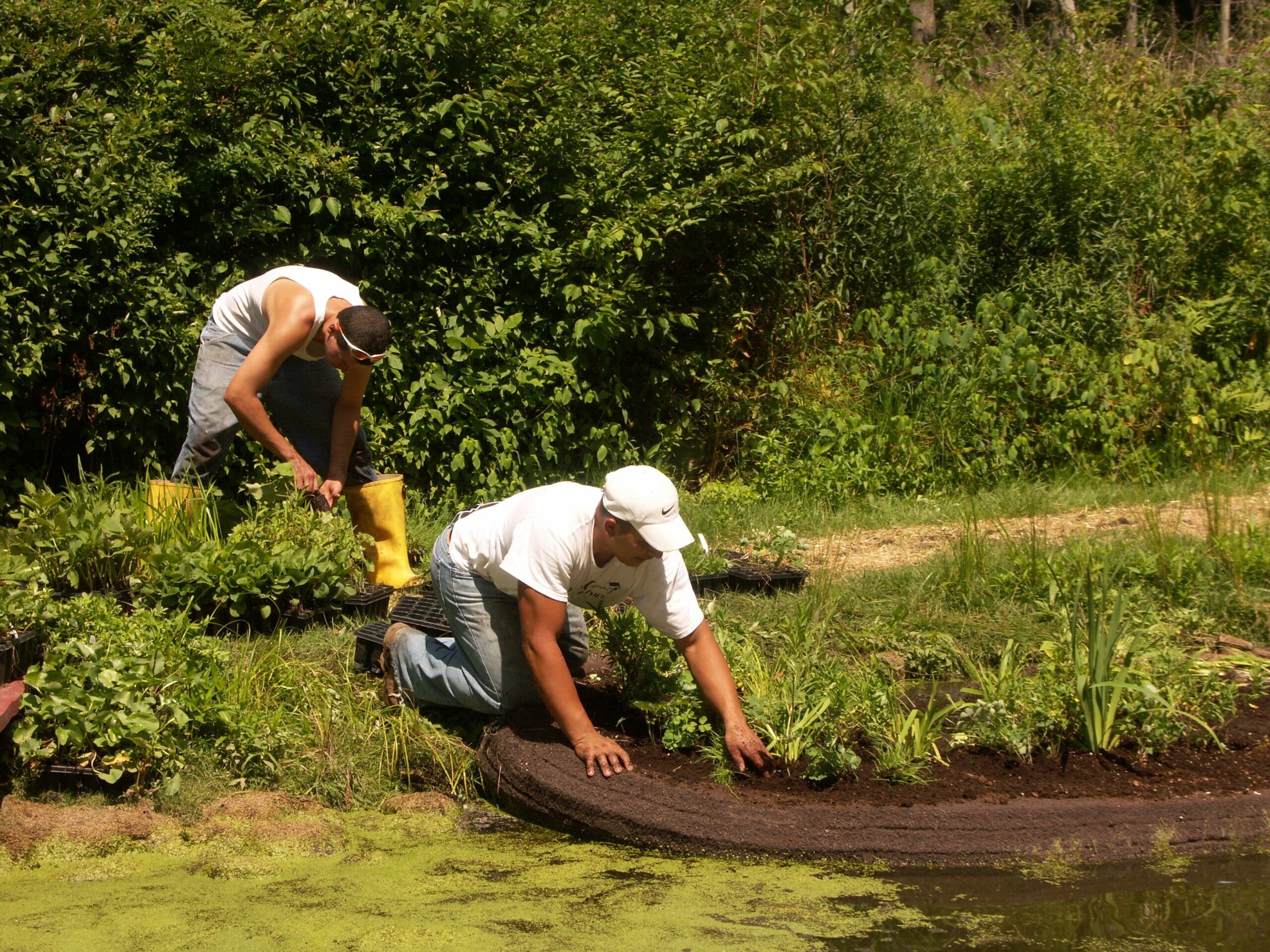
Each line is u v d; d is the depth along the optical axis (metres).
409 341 7.82
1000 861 3.54
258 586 5.23
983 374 9.00
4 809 3.76
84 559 5.30
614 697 4.60
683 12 9.32
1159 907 3.25
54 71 7.24
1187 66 15.30
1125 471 9.04
